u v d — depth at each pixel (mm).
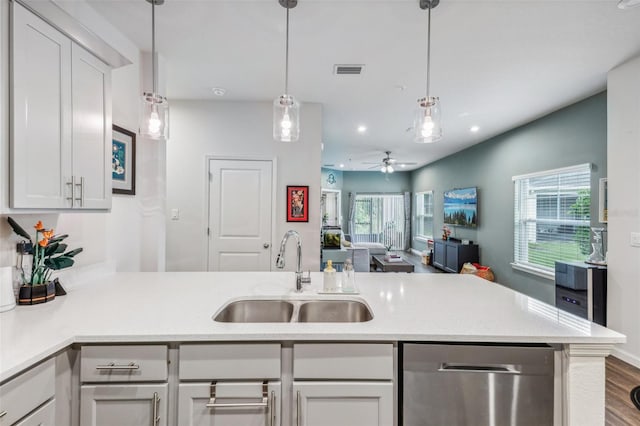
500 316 1372
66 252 1821
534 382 1191
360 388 1194
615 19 2016
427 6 1898
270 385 1191
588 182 3438
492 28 2129
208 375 1184
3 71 1213
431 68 2742
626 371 2467
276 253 3637
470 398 1197
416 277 2189
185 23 2131
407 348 1201
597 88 3160
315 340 1194
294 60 2629
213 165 3600
